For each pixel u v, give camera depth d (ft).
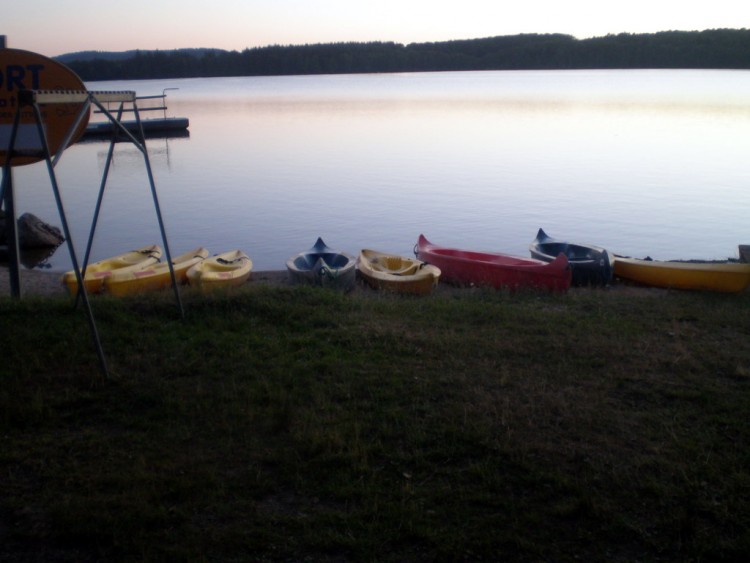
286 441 14.42
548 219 67.77
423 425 14.99
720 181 86.33
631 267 37.86
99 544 11.28
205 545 11.23
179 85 438.81
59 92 16.85
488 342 20.79
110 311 22.58
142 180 92.38
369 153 115.44
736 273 34.35
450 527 11.72
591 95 258.16
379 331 21.29
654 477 13.15
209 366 18.17
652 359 19.43
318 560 10.96
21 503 12.19
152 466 13.39
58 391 16.58
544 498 12.56
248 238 61.21
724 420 15.39
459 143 126.72
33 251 57.16
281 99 274.77
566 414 15.56
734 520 11.90
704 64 412.98
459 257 41.81
